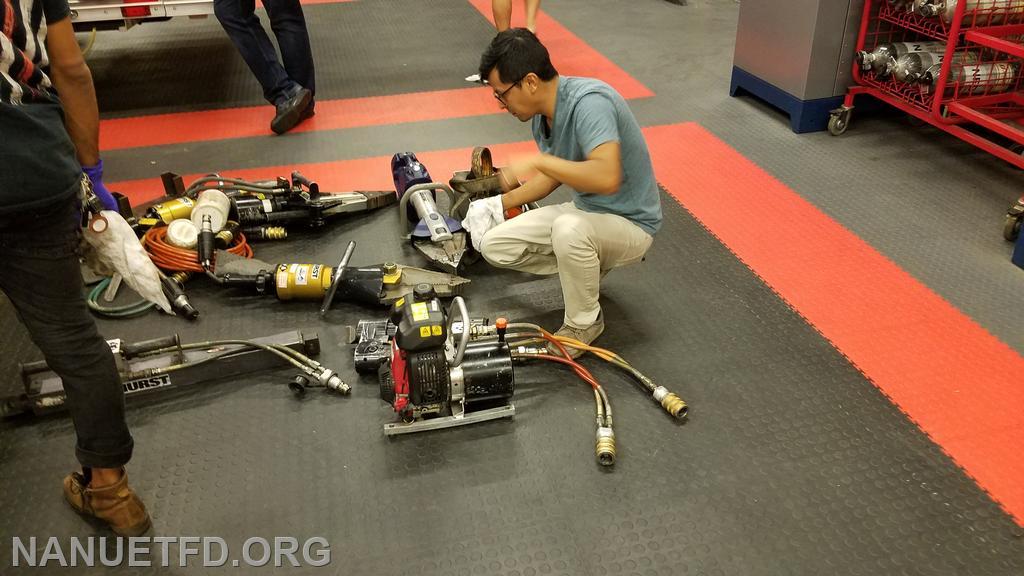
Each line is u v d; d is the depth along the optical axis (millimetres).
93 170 2182
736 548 1891
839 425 2266
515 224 2580
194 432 2260
